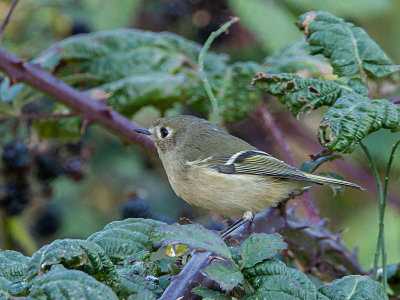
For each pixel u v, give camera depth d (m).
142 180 12.46
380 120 5.88
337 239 7.61
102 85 10.23
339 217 12.31
